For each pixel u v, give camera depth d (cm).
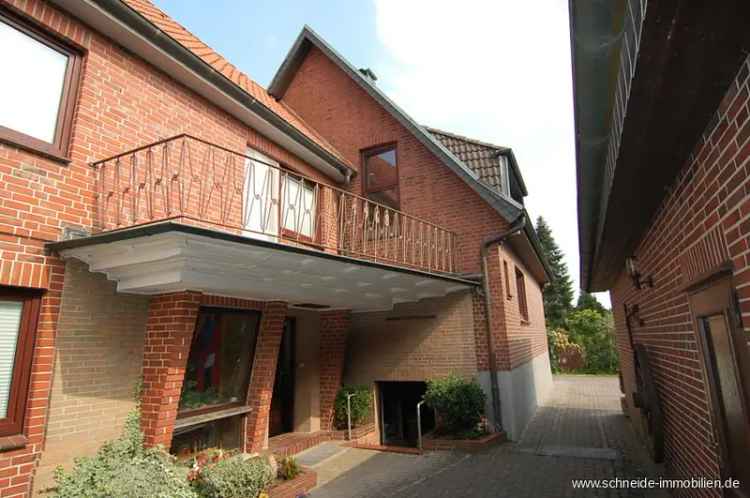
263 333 726
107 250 451
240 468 519
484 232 952
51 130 480
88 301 486
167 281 473
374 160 1127
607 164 399
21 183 434
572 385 1961
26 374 430
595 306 4106
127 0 651
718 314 292
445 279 813
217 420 679
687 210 324
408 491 582
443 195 1009
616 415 1134
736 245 234
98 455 472
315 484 616
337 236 1031
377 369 990
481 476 638
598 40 264
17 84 455
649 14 168
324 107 1213
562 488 576
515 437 867
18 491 408
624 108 245
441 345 941
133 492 416
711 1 159
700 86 216
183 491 455
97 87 527
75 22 513
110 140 531
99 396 487
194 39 809
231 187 714
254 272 550
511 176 1133
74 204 479
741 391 262
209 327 657
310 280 633
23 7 461
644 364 624
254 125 781
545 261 1416
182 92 652
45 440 433
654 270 501
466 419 831
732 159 226
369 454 781
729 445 305
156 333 542
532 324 1427
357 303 866
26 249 432
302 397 909
